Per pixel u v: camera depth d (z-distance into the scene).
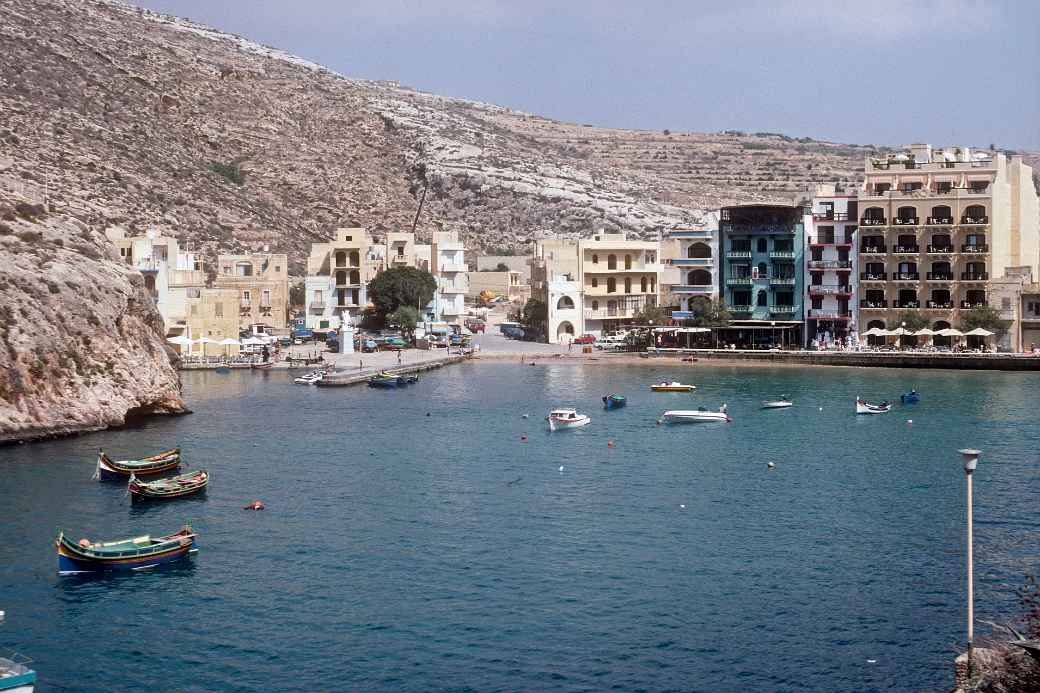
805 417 146.88
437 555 89.75
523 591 81.88
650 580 83.75
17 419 131.75
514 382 185.88
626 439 133.75
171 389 152.00
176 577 85.50
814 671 69.19
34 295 141.62
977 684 61.75
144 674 69.94
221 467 119.56
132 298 155.38
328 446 130.12
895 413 147.88
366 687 67.94
